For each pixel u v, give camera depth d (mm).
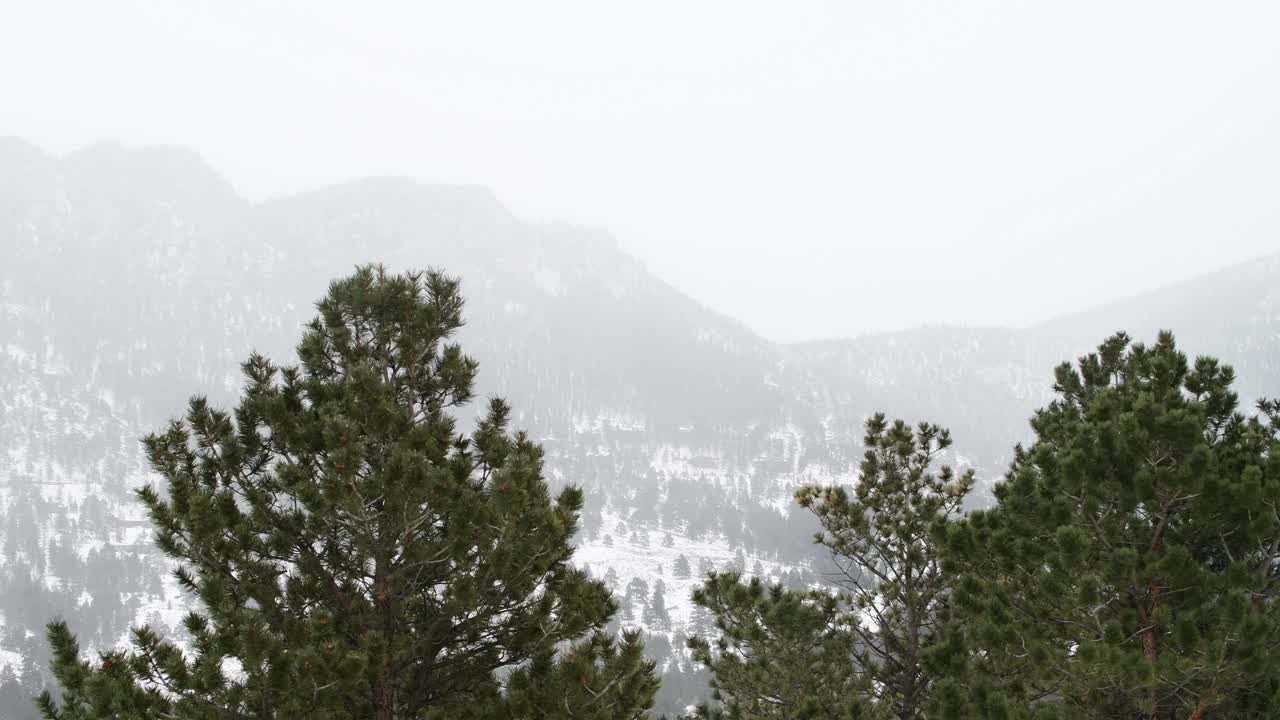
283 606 6992
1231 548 7160
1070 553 6465
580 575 7281
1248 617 5770
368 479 6473
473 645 7770
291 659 5773
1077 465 7000
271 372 7715
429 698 7598
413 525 6621
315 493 6633
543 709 6660
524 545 6770
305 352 8070
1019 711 6516
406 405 7895
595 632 7105
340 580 7504
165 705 5723
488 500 6922
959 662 7543
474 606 6648
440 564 7219
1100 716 7129
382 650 6203
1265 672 5918
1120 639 6254
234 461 7125
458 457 7137
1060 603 6863
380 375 7570
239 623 5793
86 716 5555
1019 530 7418
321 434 7203
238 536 6652
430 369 8266
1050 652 6574
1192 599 6520
